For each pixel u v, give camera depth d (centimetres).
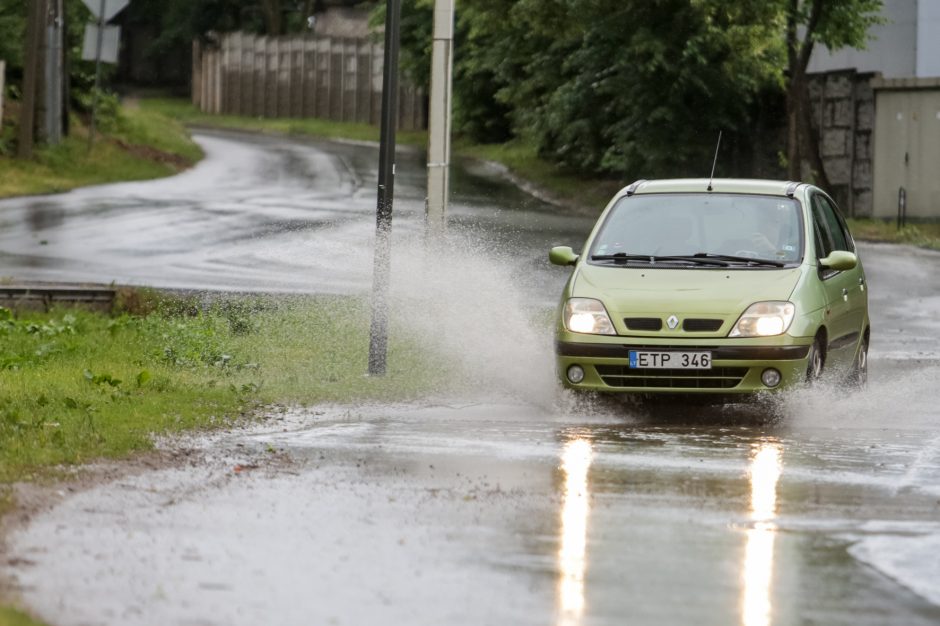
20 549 1995
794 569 1984
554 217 10100
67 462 2641
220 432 3112
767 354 3400
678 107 11656
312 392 3791
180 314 5509
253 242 7944
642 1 11456
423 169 13800
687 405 3622
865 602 1831
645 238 3734
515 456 2855
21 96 13325
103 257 7294
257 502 2361
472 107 17300
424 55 18138
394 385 3938
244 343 4731
